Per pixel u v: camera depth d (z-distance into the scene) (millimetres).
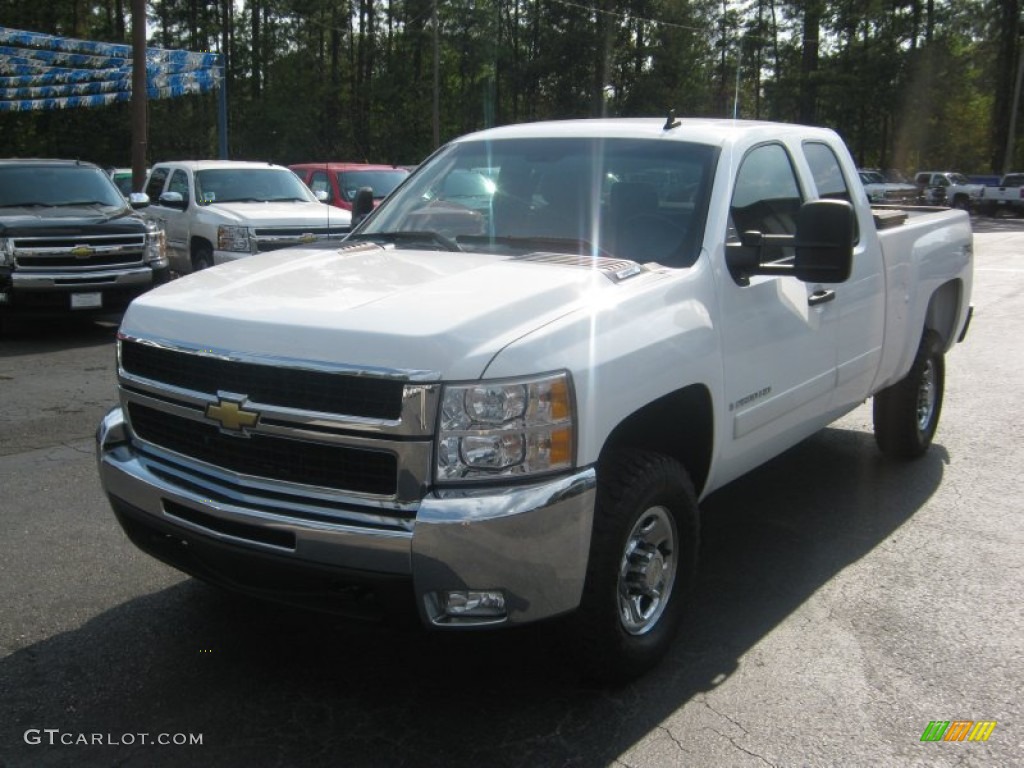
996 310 13086
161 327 3430
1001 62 52344
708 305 3738
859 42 49344
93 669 3643
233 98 54188
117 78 20891
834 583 4484
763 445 4297
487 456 2904
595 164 4344
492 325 3016
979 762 3113
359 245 4266
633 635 3504
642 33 51812
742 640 3918
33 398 7953
